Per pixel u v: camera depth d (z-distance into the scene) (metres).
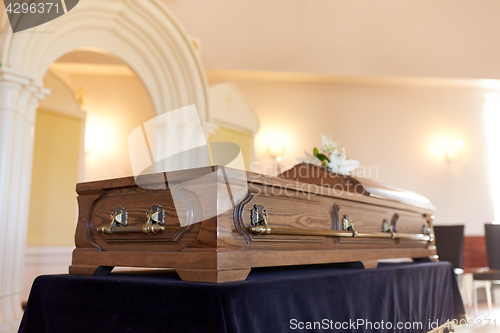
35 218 6.24
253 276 1.53
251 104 7.57
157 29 5.38
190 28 6.93
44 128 6.50
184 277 1.33
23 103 3.95
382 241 2.33
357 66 7.27
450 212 7.38
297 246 1.67
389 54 7.32
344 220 1.98
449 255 5.26
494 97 7.72
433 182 7.47
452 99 7.70
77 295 1.49
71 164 6.80
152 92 5.58
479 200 7.39
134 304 1.34
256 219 1.46
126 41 5.35
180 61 5.58
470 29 7.29
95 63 6.82
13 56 3.88
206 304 1.18
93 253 1.62
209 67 6.98
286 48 7.20
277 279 1.39
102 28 5.09
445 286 2.74
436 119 7.65
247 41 7.12
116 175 7.24
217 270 1.27
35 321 1.58
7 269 3.71
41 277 1.61
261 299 1.29
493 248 5.34
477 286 6.52
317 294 1.54
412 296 2.25
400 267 2.18
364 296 1.82
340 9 7.33
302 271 1.83
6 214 3.72
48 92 4.25
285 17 7.24
